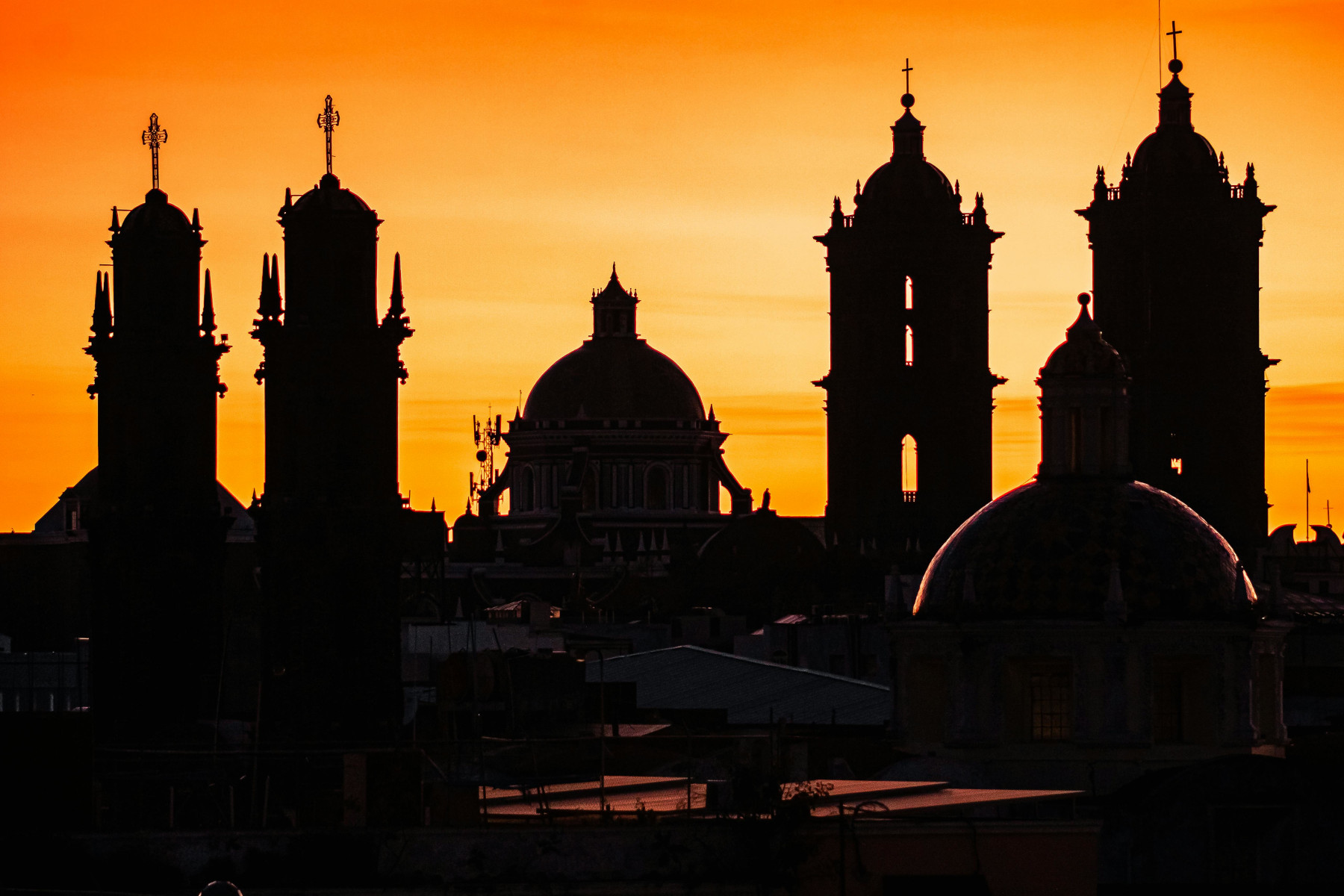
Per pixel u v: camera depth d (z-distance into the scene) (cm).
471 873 15212
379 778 16588
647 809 16650
